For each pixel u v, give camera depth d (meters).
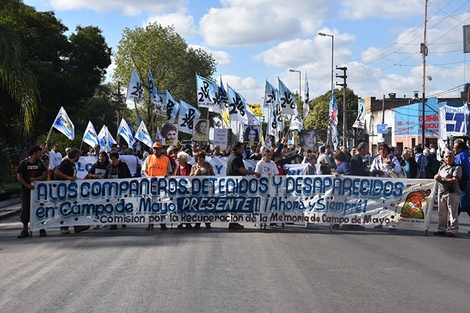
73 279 7.71
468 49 23.20
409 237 11.40
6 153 20.83
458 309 6.28
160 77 60.03
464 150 12.35
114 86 60.41
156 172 12.65
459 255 9.44
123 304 6.45
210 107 25.28
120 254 9.45
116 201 12.51
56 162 19.52
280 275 7.81
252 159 21.59
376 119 61.09
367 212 12.30
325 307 6.30
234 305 6.37
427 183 12.02
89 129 23.47
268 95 26.91
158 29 59.75
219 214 12.57
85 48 44.28
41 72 36.66
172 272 8.02
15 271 8.34
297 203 12.48
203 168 12.88
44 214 12.15
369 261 8.83
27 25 39.31
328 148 17.61
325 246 10.18
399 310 6.22
